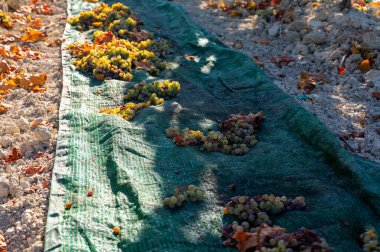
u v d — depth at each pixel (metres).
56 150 5.80
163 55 8.88
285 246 3.99
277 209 4.66
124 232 4.54
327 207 4.69
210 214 4.74
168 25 10.74
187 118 6.65
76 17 10.60
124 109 6.80
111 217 4.75
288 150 5.74
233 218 4.67
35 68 8.36
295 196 4.98
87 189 5.13
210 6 12.32
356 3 10.41
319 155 5.53
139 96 7.20
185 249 4.30
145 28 10.40
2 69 8.09
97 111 6.94
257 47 9.55
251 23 10.88
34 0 11.79
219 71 8.33
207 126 6.53
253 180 5.26
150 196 4.99
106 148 5.78
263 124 6.48
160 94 7.25
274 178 5.28
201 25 10.87
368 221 4.56
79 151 5.74
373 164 5.34
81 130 6.23
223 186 5.20
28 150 6.07
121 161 5.50
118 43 8.97
